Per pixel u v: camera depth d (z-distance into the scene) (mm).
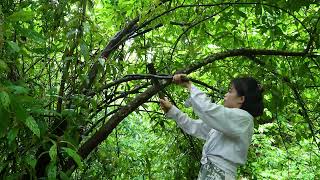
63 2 2291
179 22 3447
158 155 3881
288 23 4141
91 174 2832
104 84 2861
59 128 2389
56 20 2334
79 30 2314
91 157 2965
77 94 2400
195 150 3680
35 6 2338
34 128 1625
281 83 3293
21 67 2334
